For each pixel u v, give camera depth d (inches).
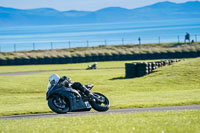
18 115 1950.1
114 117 1384.1
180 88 3139.8
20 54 7824.8
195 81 3422.7
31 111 2049.7
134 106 2053.4
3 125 1330.0
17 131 1119.6
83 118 1398.9
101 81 3882.9
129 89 3240.7
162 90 3088.1
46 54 7854.3
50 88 1510.8
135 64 4067.4
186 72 3814.0
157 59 7623.0
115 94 2992.1
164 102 2160.4
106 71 5196.9
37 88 3580.2
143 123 1156.5
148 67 4101.9
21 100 2797.7
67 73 5049.2
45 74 4987.7
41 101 2721.5
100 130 1055.6
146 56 7696.9
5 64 7347.4
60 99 1493.6
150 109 1884.8
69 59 7519.7
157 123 1142.3
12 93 3361.2
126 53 7854.3
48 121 1374.3
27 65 7268.7
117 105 2100.1
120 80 3878.0
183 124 1104.2
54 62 7490.2
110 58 7677.2
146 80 3693.4
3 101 2760.8
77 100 1485.0
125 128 1067.3
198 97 2341.3
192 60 4483.3
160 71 4082.2
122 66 6107.3
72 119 1386.6
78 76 4448.8
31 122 1385.3
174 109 1835.6
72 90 1489.9
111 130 1048.8
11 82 3996.1
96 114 1636.3
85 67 6215.6
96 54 7775.6
